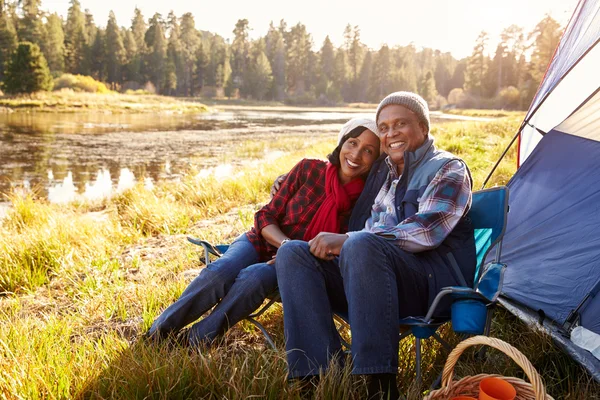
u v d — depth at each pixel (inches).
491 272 89.0
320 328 87.4
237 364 93.5
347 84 4480.8
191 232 222.1
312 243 89.8
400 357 101.0
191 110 2129.7
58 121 1197.7
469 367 96.9
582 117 132.3
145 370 87.4
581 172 124.3
